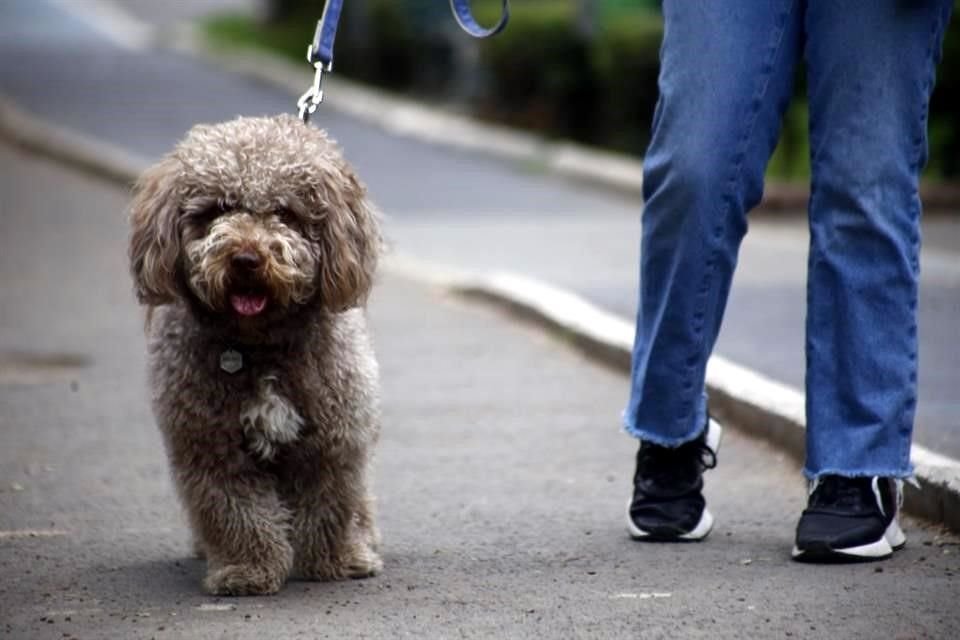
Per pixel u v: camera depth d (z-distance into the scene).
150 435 13.50
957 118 29.50
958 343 16.42
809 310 9.45
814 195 9.45
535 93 39.25
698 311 9.50
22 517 10.98
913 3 9.15
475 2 46.03
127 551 10.07
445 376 15.67
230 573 8.98
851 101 9.23
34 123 38.31
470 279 20.11
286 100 45.84
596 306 18.80
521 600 8.77
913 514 10.37
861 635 7.97
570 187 32.00
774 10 9.30
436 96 46.22
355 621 8.44
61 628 8.45
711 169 9.27
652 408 9.73
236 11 73.75
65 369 16.30
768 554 9.59
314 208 8.77
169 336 8.90
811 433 9.41
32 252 23.69
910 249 9.30
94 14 71.50
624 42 34.81
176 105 43.94
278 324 8.74
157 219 8.73
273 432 8.80
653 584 8.99
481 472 12.08
